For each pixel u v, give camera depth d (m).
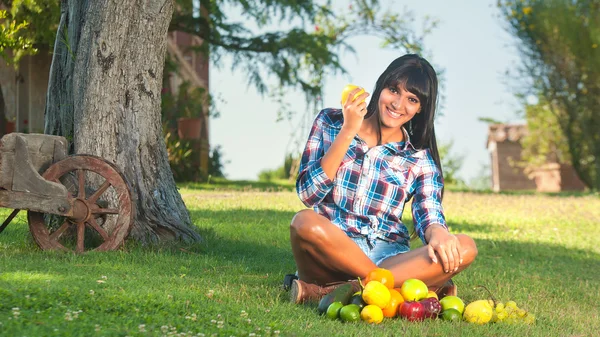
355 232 4.47
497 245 8.56
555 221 11.63
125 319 3.55
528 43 23.11
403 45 21.73
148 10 6.96
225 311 3.95
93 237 6.66
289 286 4.79
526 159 27.30
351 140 4.18
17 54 12.85
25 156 5.98
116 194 6.72
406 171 4.58
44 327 3.26
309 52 17.73
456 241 4.21
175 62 19.11
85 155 6.14
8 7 13.91
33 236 6.15
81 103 6.84
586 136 23.08
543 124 25.00
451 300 4.14
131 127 6.91
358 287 4.11
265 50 17.80
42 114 17.84
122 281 4.62
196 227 7.53
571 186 27.14
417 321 3.93
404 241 4.61
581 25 22.45
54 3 11.72
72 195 6.38
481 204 14.27
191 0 17.47
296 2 17.66
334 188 4.52
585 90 22.81
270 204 11.67
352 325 3.78
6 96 18.12
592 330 4.21
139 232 6.75
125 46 6.88
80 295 3.91
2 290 3.80
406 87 4.39
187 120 19.06
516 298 5.20
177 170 17.95
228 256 6.63
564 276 6.60
